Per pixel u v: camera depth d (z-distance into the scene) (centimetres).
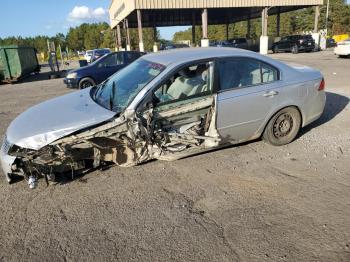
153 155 429
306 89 503
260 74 470
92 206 363
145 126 401
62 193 393
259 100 463
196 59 429
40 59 5719
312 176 411
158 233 312
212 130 441
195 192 383
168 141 423
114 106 415
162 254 283
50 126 385
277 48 3053
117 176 429
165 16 4000
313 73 523
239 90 448
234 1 2883
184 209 349
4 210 362
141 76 439
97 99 457
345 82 1055
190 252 284
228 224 321
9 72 1755
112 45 7994
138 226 324
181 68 419
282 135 508
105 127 386
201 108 426
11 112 881
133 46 7538
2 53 1722
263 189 383
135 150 419
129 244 298
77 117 396
